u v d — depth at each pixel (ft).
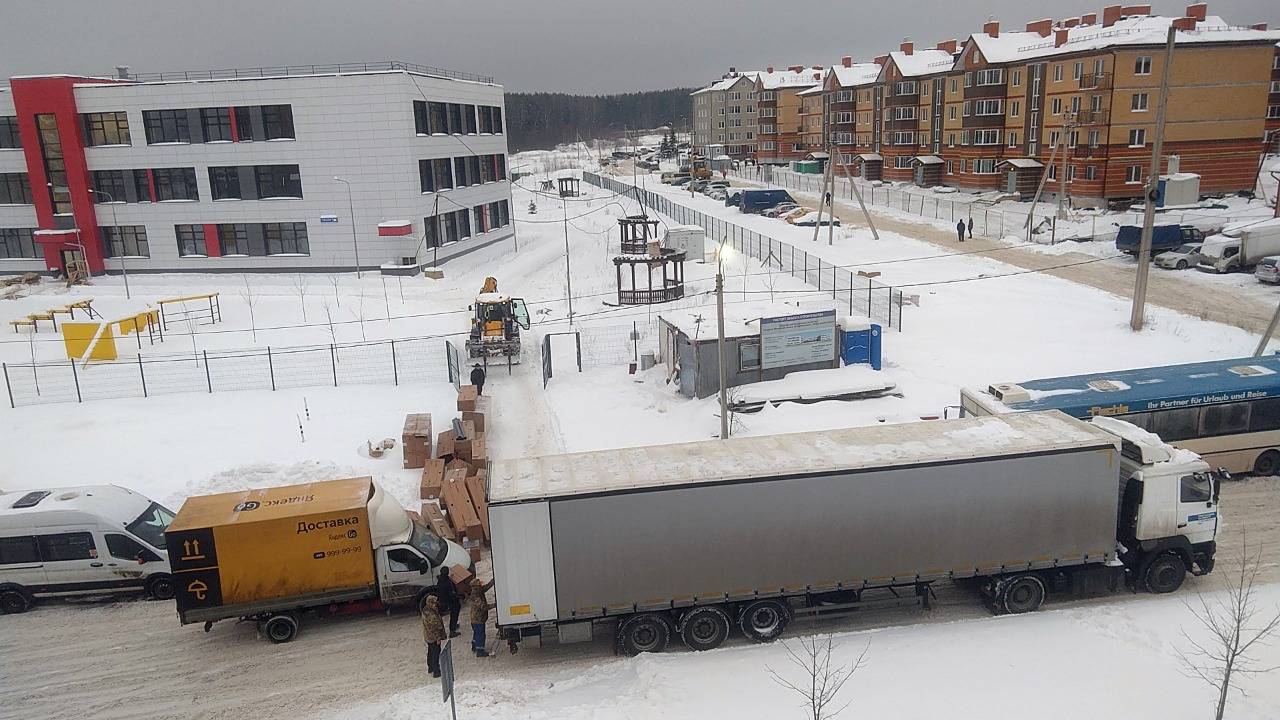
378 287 159.22
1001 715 37.58
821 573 45.27
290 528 47.57
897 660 42.57
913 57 287.28
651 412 84.38
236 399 91.04
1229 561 52.42
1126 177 195.52
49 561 52.80
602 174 411.54
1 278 179.01
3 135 174.19
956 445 46.91
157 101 165.68
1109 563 47.62
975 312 114.42
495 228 208.23
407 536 50.29
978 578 47.83
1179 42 188.65
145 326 126.41
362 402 89.25
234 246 172.96
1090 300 117.29
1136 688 39.27
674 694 40.34
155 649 48.14
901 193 262.06
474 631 45.91
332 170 165.58
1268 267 122.01
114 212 172.45
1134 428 51.80
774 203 233.76
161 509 58.34
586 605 44.04
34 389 96.68
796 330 86.28
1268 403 64.18
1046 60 214.48
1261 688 38.86
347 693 42.88
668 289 132.67
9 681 45.14
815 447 47.62
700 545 44.04
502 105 213.46
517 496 42.57
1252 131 195.93
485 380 98.84
